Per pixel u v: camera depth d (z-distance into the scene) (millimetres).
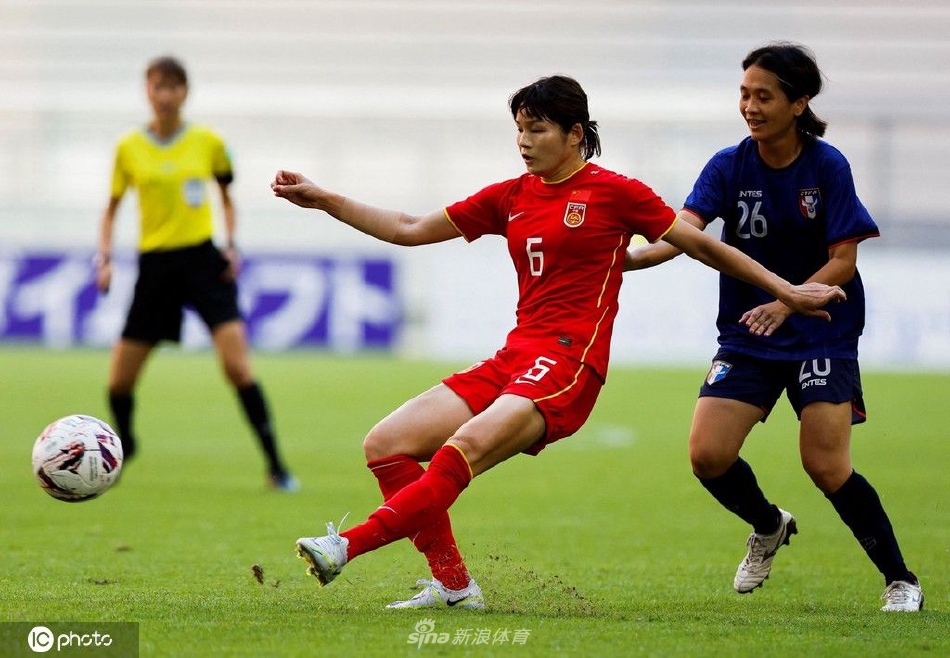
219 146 34969
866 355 75688
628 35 115562
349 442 46594
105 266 35094
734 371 20312
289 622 17266
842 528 30062
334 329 79500
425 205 103625
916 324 75438
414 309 80812
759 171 20062
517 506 33000
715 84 112938
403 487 18406
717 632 17172
